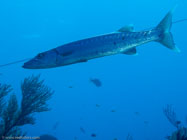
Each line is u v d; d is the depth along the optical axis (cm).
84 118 4203
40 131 3350
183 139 795
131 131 3700
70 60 370
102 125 3997
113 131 3725
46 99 827
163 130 3662
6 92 802
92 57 380
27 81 829
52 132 3425
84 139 3416
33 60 364
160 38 422
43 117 3744
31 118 800
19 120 775
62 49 364
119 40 390
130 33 400
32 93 812
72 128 3778
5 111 766
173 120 1030
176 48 420
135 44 404
